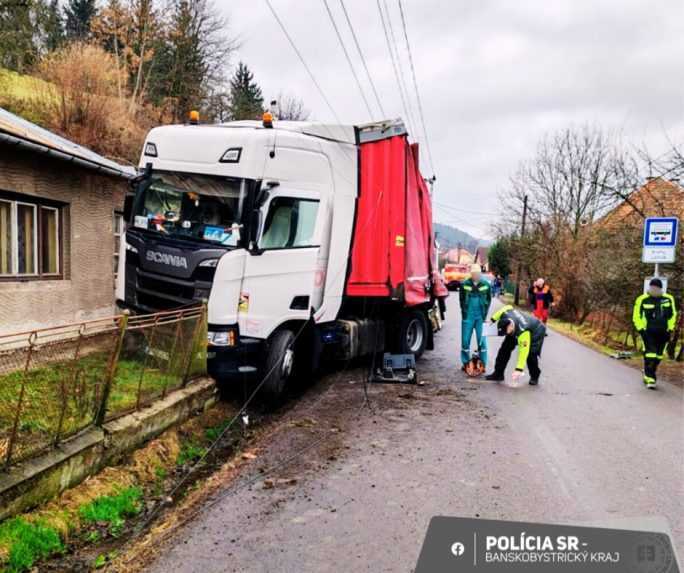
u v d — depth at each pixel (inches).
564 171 1216.2
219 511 182.1
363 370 413.4
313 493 196.1
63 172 379.9
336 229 343.6
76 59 997.8
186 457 236.8
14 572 142.9
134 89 1429.6
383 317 410.9
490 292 411.2
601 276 649.0
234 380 327.0
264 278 297.7
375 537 165.2
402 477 210.8
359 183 364.2
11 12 986.1
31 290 352.2
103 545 164.2
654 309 373.7
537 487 202.1
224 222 292.0
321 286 334.6
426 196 439.2
